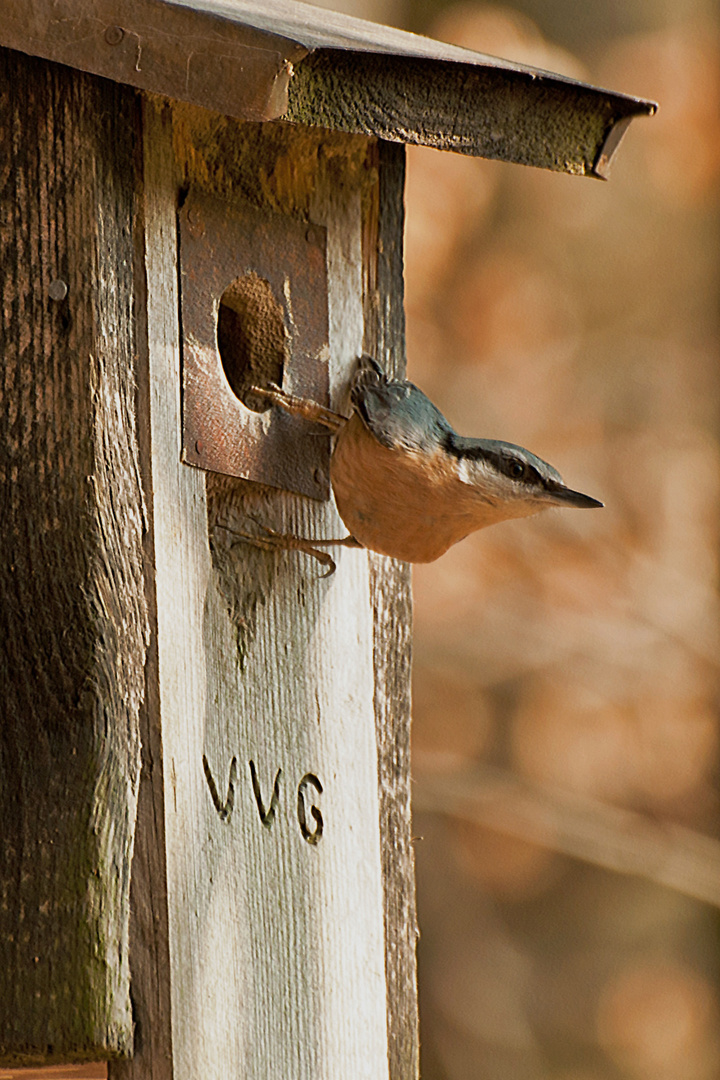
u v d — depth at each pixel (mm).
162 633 6469
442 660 15188
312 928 7109
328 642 7430
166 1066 6254
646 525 15727
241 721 6875
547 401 16203
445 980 17031
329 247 7586
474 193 15828
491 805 14570
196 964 6422
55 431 6348
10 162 6449
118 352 6453
